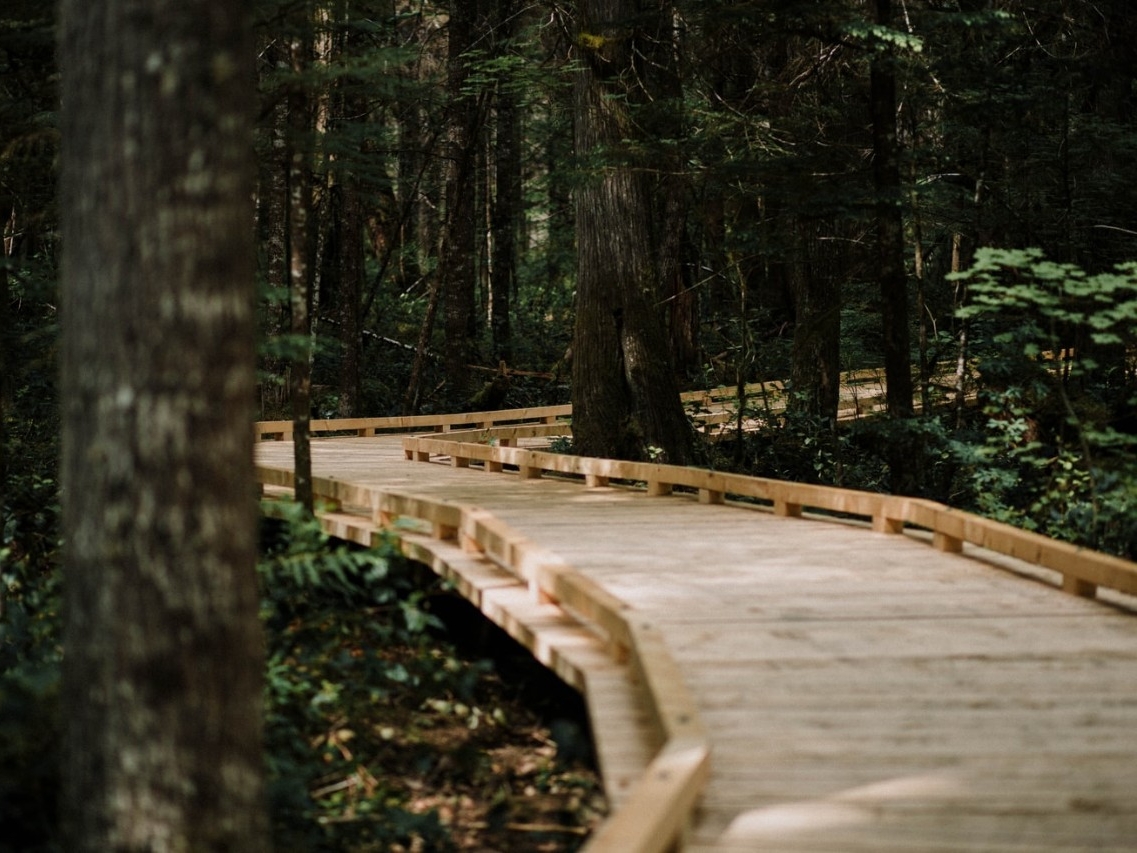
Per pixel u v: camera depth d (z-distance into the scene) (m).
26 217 11.34
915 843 4.28
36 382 15.30
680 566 8.77
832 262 18.00
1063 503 10.98
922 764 5.01
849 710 5.66
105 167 3.97
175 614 4.03
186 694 4.05
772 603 7.64
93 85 3.99
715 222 20.62
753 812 4.54
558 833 6.36
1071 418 9.66
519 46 20.77
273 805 5.88
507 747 7.70
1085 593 7.90
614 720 5.62
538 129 28.39
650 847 3.89
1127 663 6.41
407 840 6.10
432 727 7.82
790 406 17.88
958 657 6.51
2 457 10.88
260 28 9.63
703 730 4.95
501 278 26.47
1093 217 16.53
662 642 6.00
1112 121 16.86
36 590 9.02
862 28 10.62
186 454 4.00
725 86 18.77
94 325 4.02
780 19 11.76
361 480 13.73
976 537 8.91
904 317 11.81
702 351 24.27
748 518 11.06
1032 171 16.44
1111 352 15.81
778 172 11.86
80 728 4.18
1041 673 6.24
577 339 15.37
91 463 4.06
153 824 4.08
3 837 5.17
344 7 9.94
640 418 14.98
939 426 12.03
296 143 9.69
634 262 15.07
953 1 14.80
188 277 3.97
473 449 14.99
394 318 27.95
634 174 14.97
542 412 21.83
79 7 4.02
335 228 27.56
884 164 11.62
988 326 17.05
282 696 7.16
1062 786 4.78
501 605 7.72
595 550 9.38
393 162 29.80
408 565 9.91
